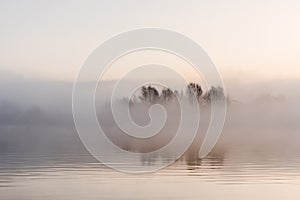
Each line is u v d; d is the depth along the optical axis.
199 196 18.08
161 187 20.06
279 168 26.03
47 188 19.80
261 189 19.33
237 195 18.20
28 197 18.02
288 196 17.95
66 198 17.80
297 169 25.47
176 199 17.55
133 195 18.27
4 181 21.50
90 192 18.92
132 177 22.97
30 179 22.16
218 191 19.03
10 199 17.70
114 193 18.73
